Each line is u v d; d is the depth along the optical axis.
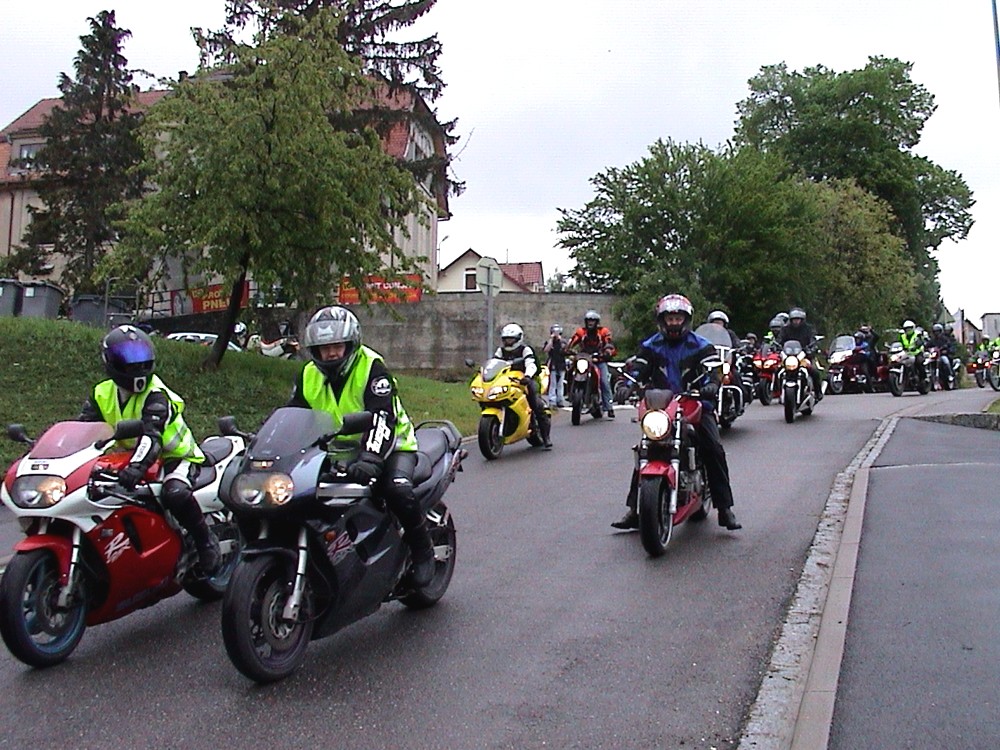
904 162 58.94
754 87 61.69
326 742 4.62
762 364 20.28
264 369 19.41
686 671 5.39
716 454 8.62
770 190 45.22
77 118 38.84
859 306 48.06
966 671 5.15
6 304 24.34
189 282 23.20
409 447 6.20
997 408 17.39
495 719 4.83
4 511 10.65
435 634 6.14
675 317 8.51
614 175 47.00
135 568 6.05
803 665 5.40
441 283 81.19
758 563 7.60
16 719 5.00
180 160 17.20
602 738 4.58
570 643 5.91
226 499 5.29
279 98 16.91
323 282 18.17
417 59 31.05
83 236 38.34
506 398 14.06
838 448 13.62
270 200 17.20
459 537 8.75
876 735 4.45
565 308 40.06
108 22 39.25
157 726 4.87
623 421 19.45
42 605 5.74
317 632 5.60
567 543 8.45
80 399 15.51
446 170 32.53
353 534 5.73
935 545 7.70
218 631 6.41
